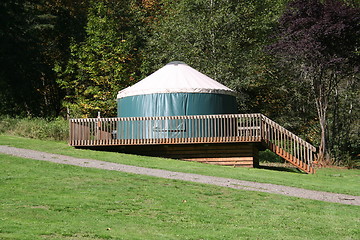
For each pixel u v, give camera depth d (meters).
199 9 34.75
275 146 21.14
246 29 35.50
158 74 24.72
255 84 34.34
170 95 23.03
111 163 17.41
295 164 20.80
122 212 10.39
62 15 39.56
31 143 21.17
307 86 33.28
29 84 37.03
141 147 21.97
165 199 11.90
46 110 41.03
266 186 14.90
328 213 11.57
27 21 35.75
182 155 21.69
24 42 35.56
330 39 26.52
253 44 36.06
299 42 26.64
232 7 35.47
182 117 21.92
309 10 27.08
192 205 11.45
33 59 36.78
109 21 35.66
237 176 16.45
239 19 33.72
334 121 30.52
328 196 14.09
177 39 34.03
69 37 39.00
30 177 13.71
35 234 8.14
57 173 14.55
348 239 9.39
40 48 36.75
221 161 21.47
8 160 16.28
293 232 9.63
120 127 22.72
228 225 9.89
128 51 36.75
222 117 21.69
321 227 10.20
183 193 12.77
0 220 8.98
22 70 36.50
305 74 28.84
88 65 36.94
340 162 28.30
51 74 38.62
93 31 35.38
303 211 11.62
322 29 26.14
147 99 23.31
